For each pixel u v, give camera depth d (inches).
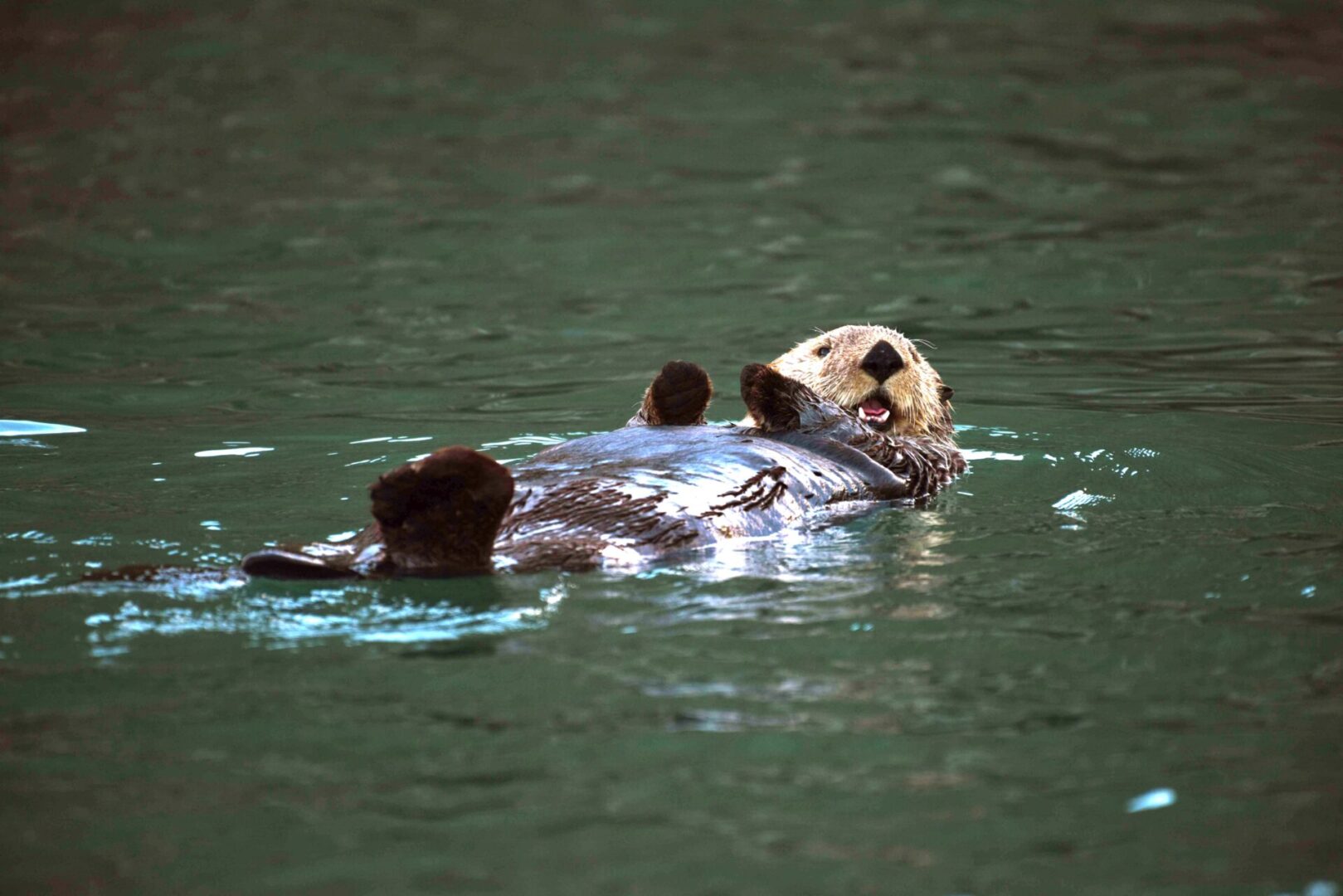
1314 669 342.3
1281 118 1587.1
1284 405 725.9
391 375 850.1
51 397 773.3
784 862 259.9
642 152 1535.4
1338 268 1081.4
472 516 392.8
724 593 401.4
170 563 449.4
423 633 363.9
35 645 353.4
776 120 1640.0
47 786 284.4
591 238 1247.5
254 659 346.3
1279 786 284.8
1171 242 1181.1
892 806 279.0
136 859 259.9
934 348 908.6
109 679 333.7
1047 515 502.6
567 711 318.0
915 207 1323.8
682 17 2114.9
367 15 2084.2
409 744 302.2
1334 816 273.1
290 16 2054.6
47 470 597.9
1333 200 1293.1
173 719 313.0
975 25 2048.5
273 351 909.8
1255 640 361.7
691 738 305.6
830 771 292.4
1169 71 1788.9
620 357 901.2
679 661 346.0
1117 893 249.9
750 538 470.0
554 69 1856.5
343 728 309.4
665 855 261.9
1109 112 1631.4
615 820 273.3
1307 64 1801.2
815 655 351.9
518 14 2122.3
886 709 320.2
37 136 1515.7
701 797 281.9
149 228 1245.7
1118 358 865.5
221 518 513.0
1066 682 335.3
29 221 1255.5
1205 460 591.8
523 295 1078.4
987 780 288.5
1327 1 2065.7
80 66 1776.6
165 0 2079.2
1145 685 333.4
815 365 622.5
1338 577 414.3
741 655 350.9
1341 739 304.2
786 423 557.6
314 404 768.9
